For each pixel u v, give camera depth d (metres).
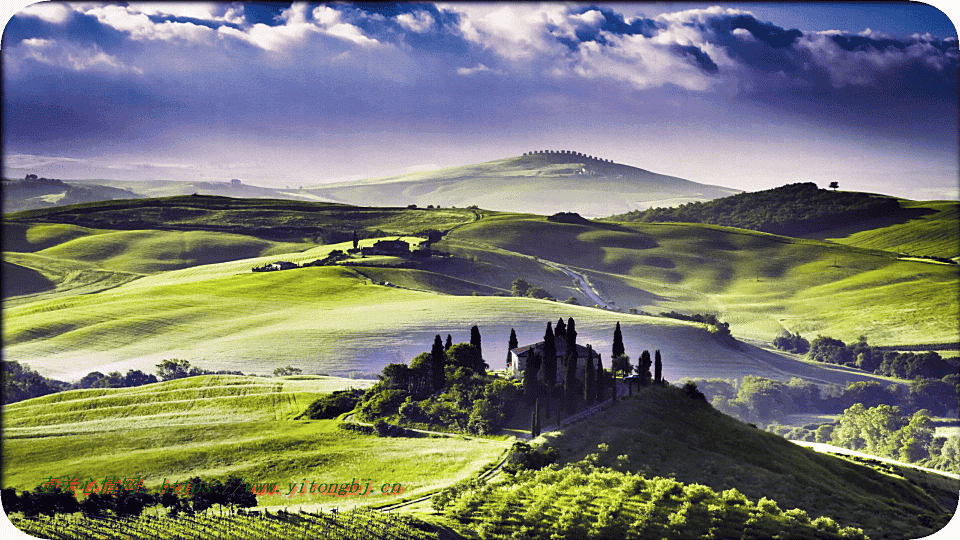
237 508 69.94
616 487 74.06
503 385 100.12
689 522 69.19
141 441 95.50
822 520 73.69
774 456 92.56
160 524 66.31
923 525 80.44
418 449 86.88
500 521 66.50
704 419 98.56
